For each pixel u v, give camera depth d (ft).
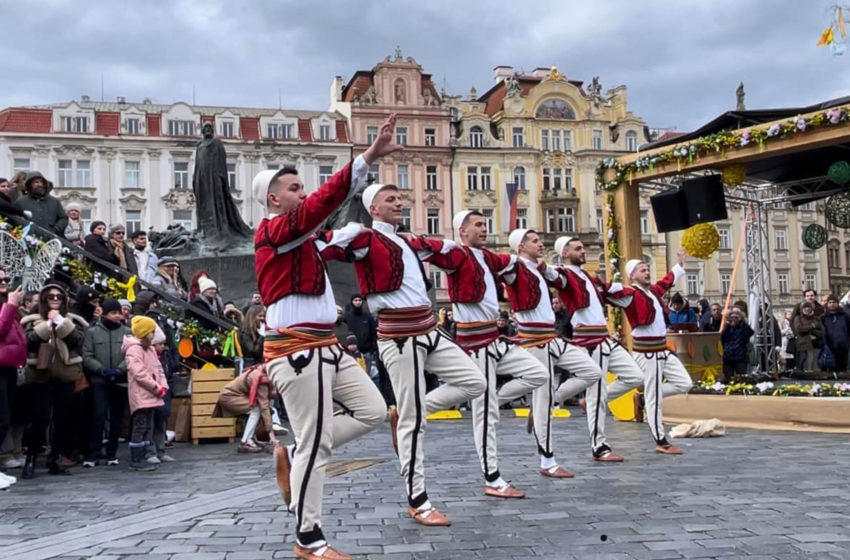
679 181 47.21
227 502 20.20
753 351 55.93
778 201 55.31
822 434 32.91
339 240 18.11
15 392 24.54
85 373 27.30
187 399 34.30
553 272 25.75
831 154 46.03
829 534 16.03
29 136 150.41
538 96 181.06
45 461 28.14
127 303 32.89
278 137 164.96
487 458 20.79
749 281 58.18
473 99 181.06
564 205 178.40
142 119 158.40
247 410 30.55
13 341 23.35
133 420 26.27
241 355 34.27
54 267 35.19
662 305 29.25
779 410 34.81
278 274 15.15
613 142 184.14
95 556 15.05
